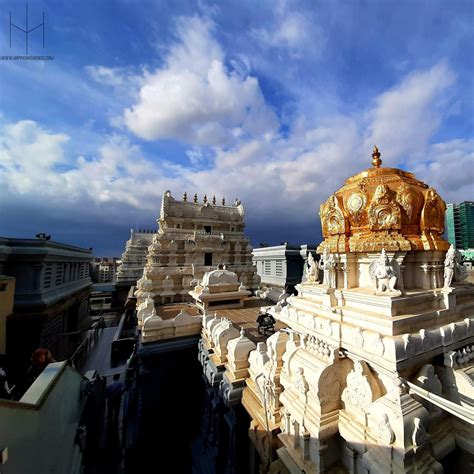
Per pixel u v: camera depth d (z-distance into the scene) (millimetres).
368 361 7695
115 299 60438
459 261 10680
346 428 7551
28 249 23031
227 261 34844
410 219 9930
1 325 18344
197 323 19453
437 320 8789
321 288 11289
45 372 11477
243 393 11867
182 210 35281
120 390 20875
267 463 9617
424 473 6180
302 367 8781
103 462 16562
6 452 7137
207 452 14492
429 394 6473
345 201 11234
